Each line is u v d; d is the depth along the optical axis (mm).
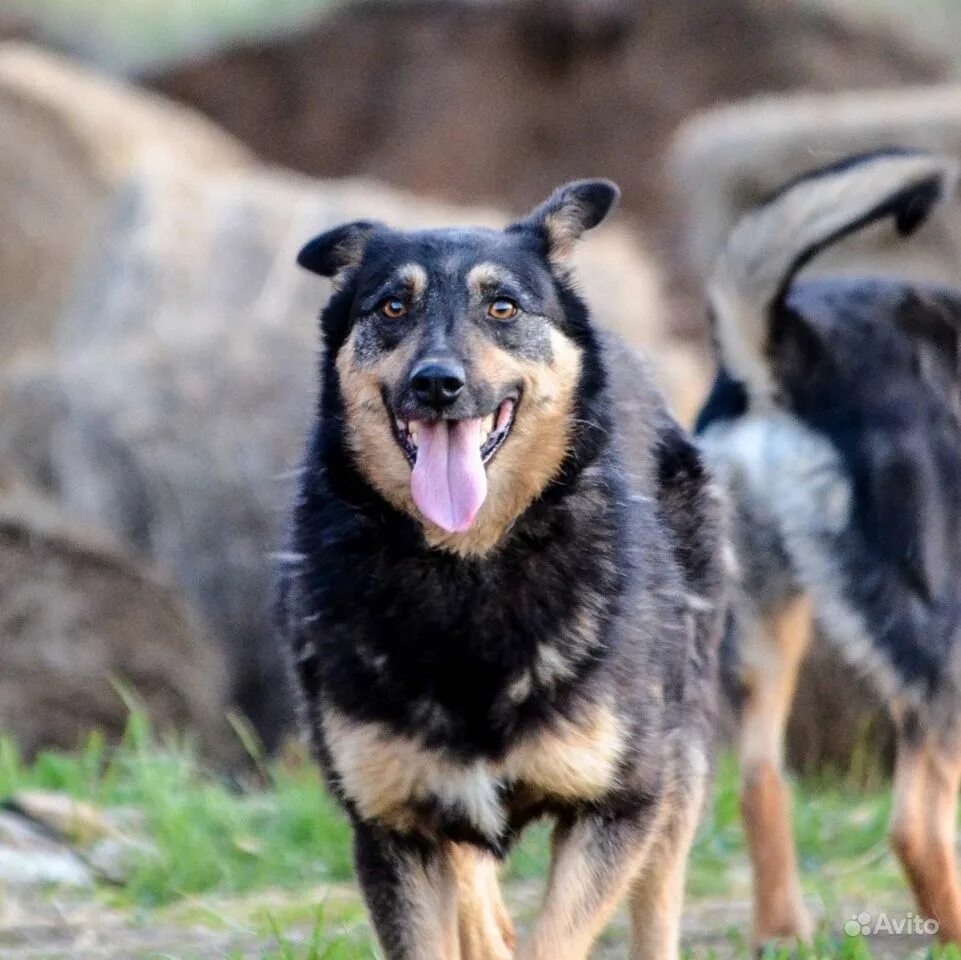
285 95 38188
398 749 7758
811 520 10055
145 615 15328
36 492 17594
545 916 7883
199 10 45156
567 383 8273
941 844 9688
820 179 10156
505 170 35562
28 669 14812
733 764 12180
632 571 8250
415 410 7961
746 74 35000
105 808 11898
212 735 15289
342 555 8023
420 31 37625
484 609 7836
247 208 22797
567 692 7801
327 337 8508
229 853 11383
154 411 18266
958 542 10008
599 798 7934
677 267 26641
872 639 9930
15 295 27281
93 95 30000
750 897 10789
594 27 35531
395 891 7910
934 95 23562
